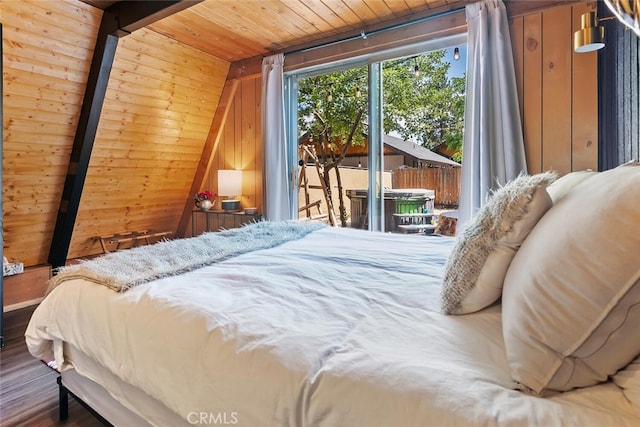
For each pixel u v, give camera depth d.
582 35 1.80
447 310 1.05
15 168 2.97
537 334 0.70
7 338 2.56
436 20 2.83
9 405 1.77
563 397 0.67
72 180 3.22
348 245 2.04
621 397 0.66
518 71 2.54
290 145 3.78
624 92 1.90
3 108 2.61
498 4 2.50
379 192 3.29
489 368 0.77
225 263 1.68
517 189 0.98
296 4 2.73
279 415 0.80
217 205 4.24
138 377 1.09
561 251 0.70
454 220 2.95
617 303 0.62
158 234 4.43
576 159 2.39
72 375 1.60
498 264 1.00
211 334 0.99
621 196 0.64
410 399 0.69
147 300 1.22
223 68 3.91
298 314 1.06
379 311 1.08
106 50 2.76
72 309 1.38
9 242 3.25
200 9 2.79
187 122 3.92
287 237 2.19
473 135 2.59
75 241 3.81
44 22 2.48
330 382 0.77
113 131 3.37
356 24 3.09
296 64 3.52
